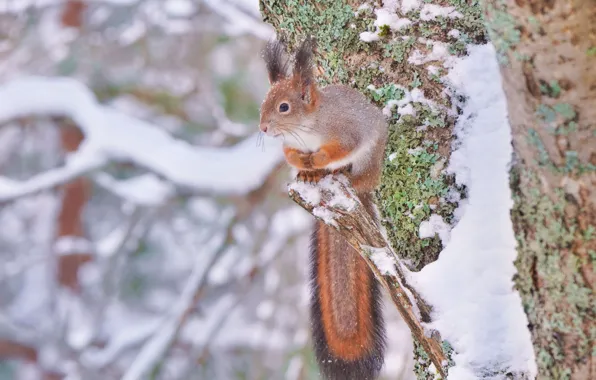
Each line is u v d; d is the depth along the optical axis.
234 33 17.17
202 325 15.98
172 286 19.86
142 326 17.58
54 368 19.55
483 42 6.94
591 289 4.91
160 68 19.23
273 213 15.19
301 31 7.75
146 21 18.36
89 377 18.59
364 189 7.34
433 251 6.58
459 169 6.59
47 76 19.19
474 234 6.05
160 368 15.42
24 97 17.30
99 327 19.44
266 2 8.00
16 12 18.97
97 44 19.22
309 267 7.59
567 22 4.34
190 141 18.39
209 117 18.66
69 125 19.91
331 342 7.29
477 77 6.78
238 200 15.26
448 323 5.84
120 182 16.55
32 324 20.89
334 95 7.32
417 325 5.92
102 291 19.28
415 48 7.02
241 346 17.03
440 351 5.84
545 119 4.70
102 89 18.75
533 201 5.07
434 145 6.73
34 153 21.69
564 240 4.94
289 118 7.31
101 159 16.20
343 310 7.31
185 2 18.09
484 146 6.54
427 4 7.12
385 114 7.03
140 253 18.67
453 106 6.75
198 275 14.72
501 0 4.52
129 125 16.20
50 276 20.91
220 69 19.05
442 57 6.91
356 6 7.35
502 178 6.26
